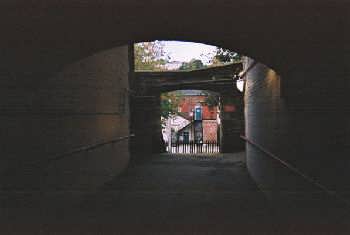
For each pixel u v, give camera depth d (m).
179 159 20.61
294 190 8.31
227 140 24.20
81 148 10.51
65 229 7.25
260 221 7.81
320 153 7.30
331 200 7.27
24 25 7.29
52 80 8.93
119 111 15.31
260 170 12.27
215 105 33.19
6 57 7.83
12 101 7.99
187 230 7.22
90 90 11.36
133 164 18.27
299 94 7.84
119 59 15.22
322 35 7.33
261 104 12.12
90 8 7.04
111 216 8.48
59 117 9.33
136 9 7.16
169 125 39.69
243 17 7.34
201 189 12.31
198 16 7.38
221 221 7.99
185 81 24.05
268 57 7.87
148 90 24.02
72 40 7.75
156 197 10.88
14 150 7.97
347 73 7.09
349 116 6.82
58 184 9.15
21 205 7.94
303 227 7.02
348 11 6.83
